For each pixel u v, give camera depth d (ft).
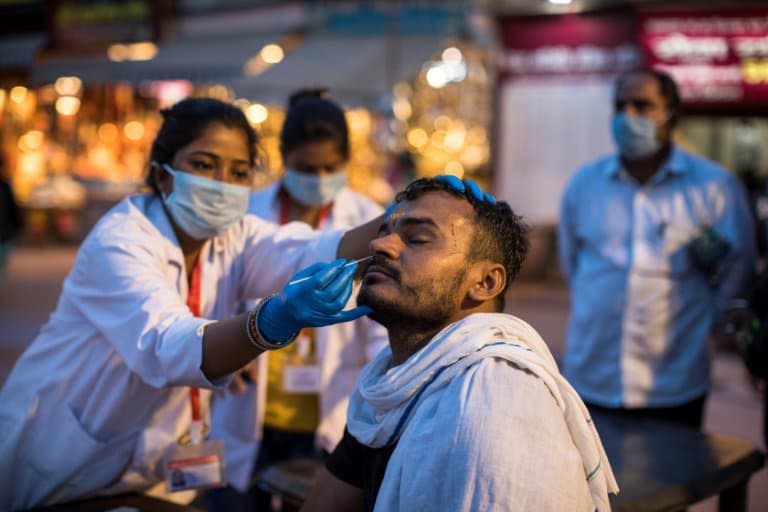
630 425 8.88
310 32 30.35
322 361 9.29
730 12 23.24
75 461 6.62
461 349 4.48
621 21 24.50
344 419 9.39
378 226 6.52
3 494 6.71
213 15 34.35
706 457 7.82
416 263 4.74
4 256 29.04
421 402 4.53
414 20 27.61
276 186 9.84
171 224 6.67
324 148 9.17
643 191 10.91
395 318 4.80
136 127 46.55
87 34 36.83
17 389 6.81
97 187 49.85
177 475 6.93
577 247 11.77
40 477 6.69
